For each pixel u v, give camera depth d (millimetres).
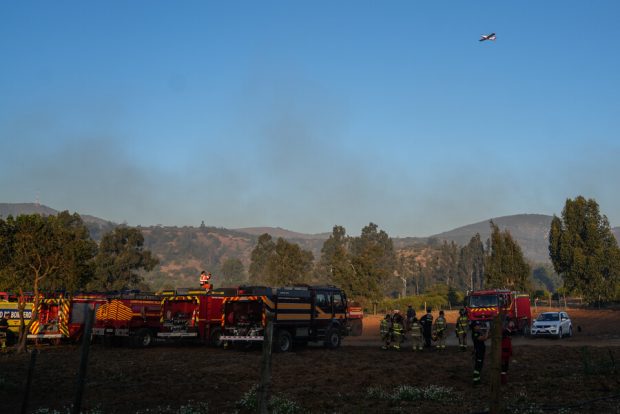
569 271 70812
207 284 30062
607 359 20531
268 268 76812
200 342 31141
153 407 12914
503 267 68000
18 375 17938
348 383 16266
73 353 25703
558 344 30609
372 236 138250
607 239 69688
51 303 30078
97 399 13883
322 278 112688
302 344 31531
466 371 18594
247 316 27203
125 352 26391
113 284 78625
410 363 21516
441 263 161125
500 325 9539
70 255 28047
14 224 27562
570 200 72000
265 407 7645
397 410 12094
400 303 78500
